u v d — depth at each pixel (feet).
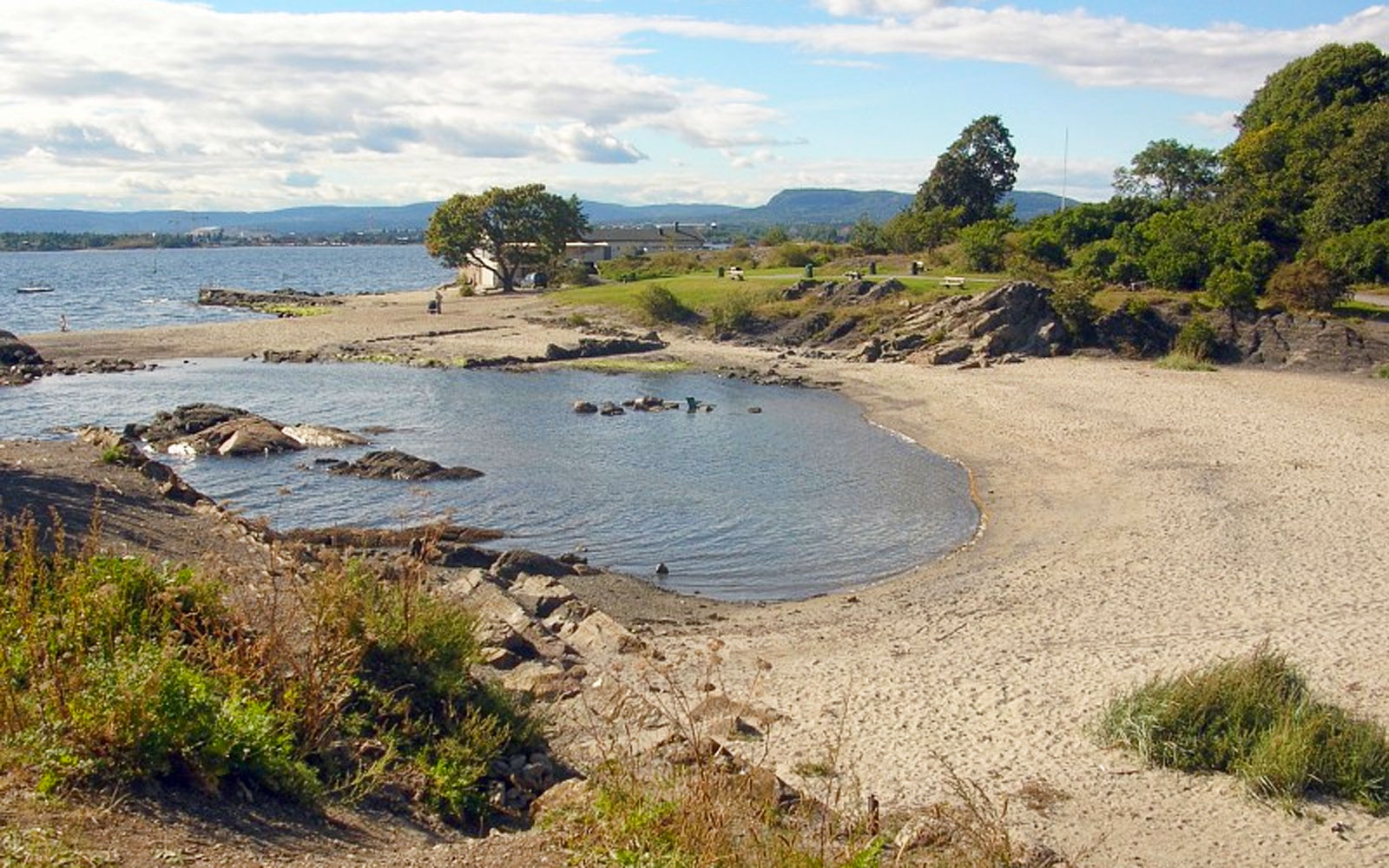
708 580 81.35
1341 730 44.11
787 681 55.93
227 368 199.31
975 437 133.59
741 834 29.07
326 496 104.12
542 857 27.63
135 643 33.96
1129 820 40.01
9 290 440.86
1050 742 47.29
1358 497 95.40
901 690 54.24
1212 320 190.90
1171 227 220.84
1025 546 86.79
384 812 31.89
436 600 42.91
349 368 201.05
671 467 120.16
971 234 271.90
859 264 295.07
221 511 73.15
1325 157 236.63
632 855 26.99
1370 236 204.54
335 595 39.58
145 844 25.05
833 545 90.02
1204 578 74.13
